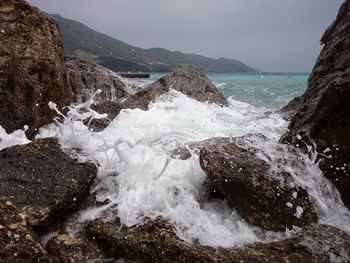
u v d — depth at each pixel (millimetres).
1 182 3338
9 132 5188
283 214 3346
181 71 9523
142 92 8656
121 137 4320
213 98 9305
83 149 4062
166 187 3688
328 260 2803
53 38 6480
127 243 3000
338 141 3926
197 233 3104
